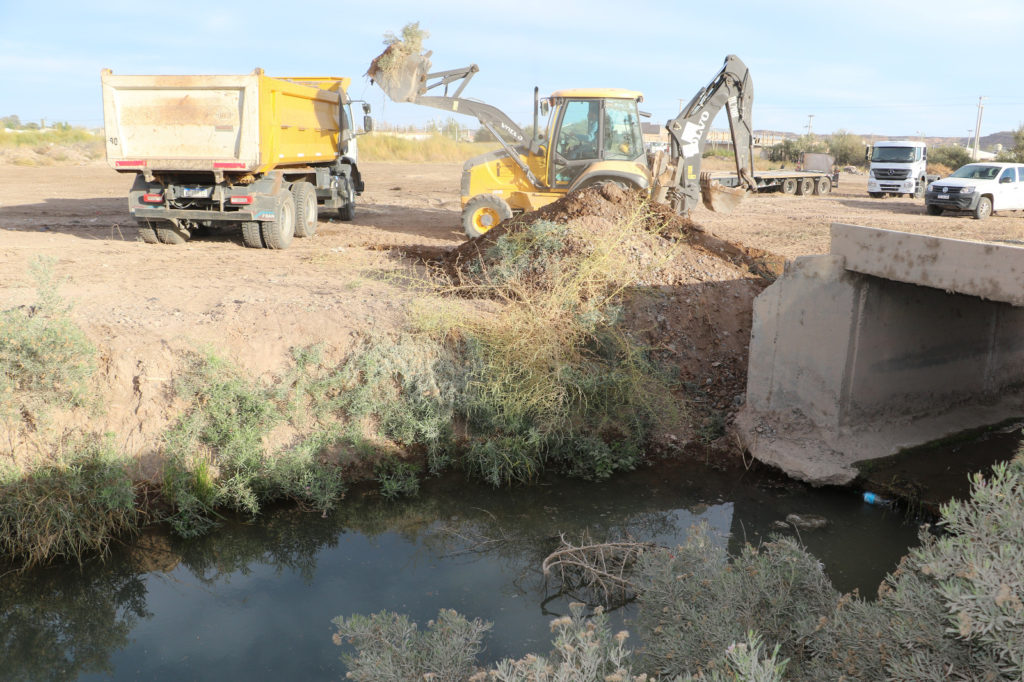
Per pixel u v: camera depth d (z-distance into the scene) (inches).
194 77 441.4
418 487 248.2
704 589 143.7
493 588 192.5
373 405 260.2
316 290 347.3
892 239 221.1
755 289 336.2
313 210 565.6
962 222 761.0
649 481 254.4
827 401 249.9
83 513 215.5
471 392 267.7
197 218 480.7
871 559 204.7
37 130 1747.0
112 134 455.8
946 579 108.4
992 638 96.0
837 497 241.3
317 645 169.3
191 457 238.5
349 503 240.4
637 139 514.6
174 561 209.0
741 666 101.2
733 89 519.5
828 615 136.3
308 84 627.2
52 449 227.8
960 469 247.8
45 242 496.4
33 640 174.9
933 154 2151.8
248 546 216.5
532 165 522.0
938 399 277.0
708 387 295.4
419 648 134.0
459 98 526.0
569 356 281.7
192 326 274.7
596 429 270.1
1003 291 193.9
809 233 645.3
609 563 202.2
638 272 327.6
